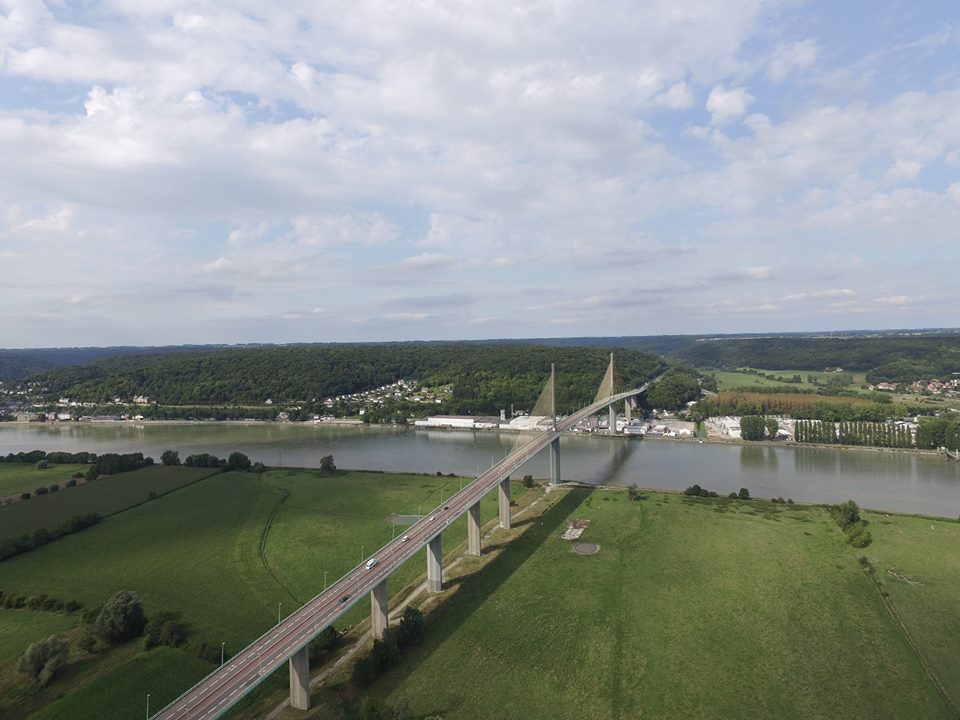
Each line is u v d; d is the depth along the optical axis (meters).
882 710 65.00
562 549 112.56
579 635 80.56
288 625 68.56
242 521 132.50
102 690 67.81
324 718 63.72
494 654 76.06
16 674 71.06
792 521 126.81
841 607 88.00
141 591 96.00
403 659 75.06
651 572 101.12
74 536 123.19
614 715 64.31
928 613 86.00
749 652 76.44
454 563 107.38
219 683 58.72
